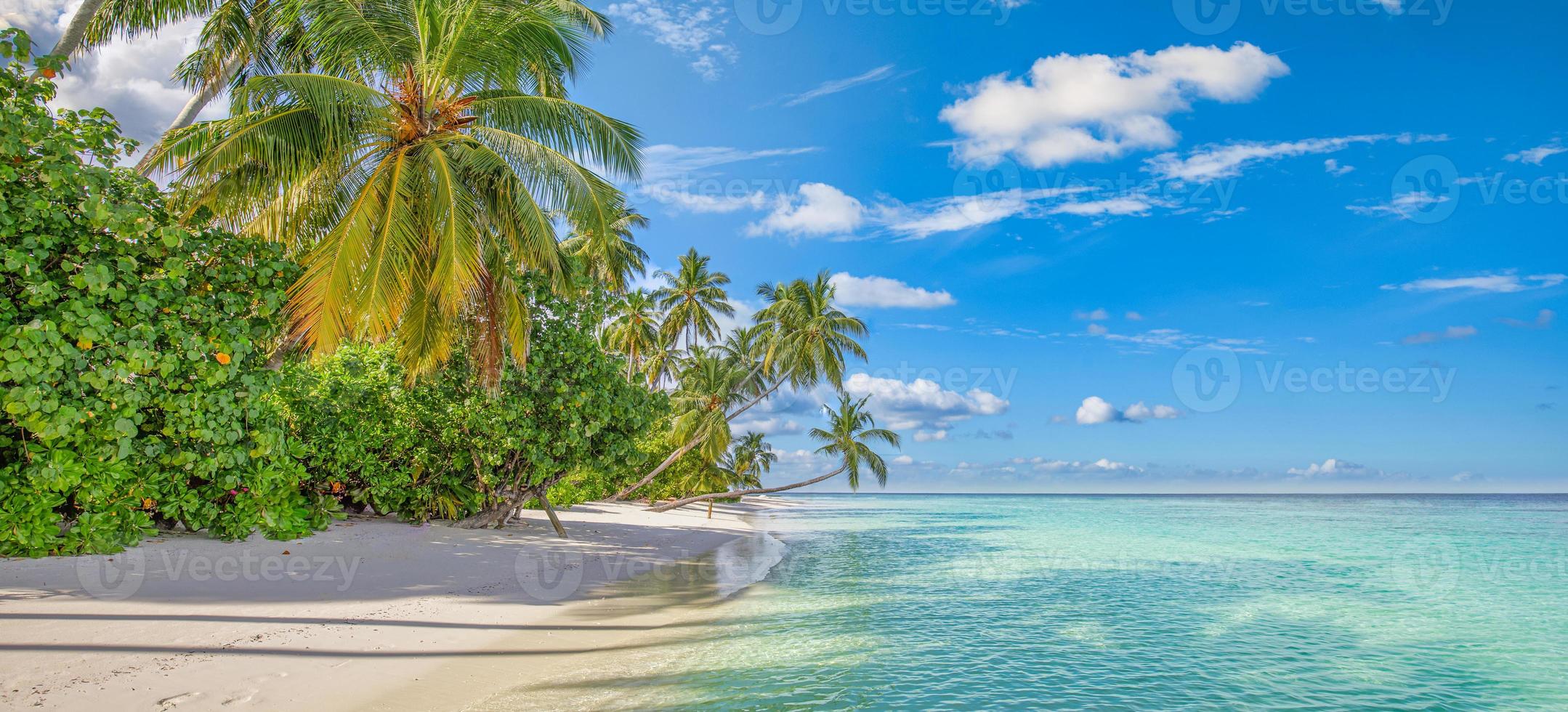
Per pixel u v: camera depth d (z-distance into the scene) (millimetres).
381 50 12773
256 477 11523
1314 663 9383
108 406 9609
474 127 13422
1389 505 105750
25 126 8867
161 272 10203
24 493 8984
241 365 11297
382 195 12125
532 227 13148
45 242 9008
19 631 6465
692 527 26875
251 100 11633
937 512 59469
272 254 11617
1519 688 8469
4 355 8469
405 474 16016
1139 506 85062
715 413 35031
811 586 14172
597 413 16312
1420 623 12195
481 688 6551
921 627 10703
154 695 5418
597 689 6801
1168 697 7754
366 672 6574
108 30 14289
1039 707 7230
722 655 8258
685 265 45812
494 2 13102
